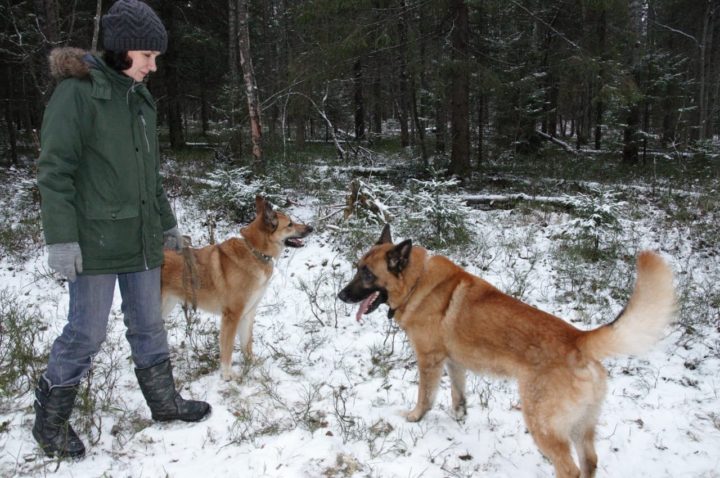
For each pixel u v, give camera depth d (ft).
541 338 9.91
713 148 51.52
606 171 47.80
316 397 13.26
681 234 26.84
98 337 10.25
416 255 12.28
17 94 55.67
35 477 9.96
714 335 16.34
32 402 12.50
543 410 9.65
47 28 31.91
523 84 41.78
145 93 10.21
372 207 28.48
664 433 11.67
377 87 48.91
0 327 15.67
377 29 36.76
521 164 51.34
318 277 22.00
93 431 11.63
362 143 67.36
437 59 37.81
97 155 9.37
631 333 9.09
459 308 11.35
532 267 21.90
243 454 10.80
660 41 78.48
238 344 16.65
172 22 58.44
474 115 54.75
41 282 21.44
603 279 20.79
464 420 12.50
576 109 67.31
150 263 10.59
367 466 10.47
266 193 30.99
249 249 14.57
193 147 67.15
